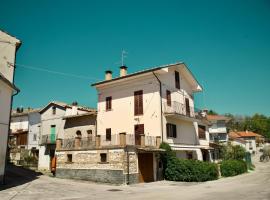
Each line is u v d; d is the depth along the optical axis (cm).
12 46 2047
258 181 2142
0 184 1688
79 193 1542
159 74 2625
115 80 2780
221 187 1783
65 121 3284
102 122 2875
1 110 1681
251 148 7525
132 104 2694
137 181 2130
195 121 3094
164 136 2497
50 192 1530
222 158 3888
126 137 2169
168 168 2358
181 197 1316
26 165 3350
